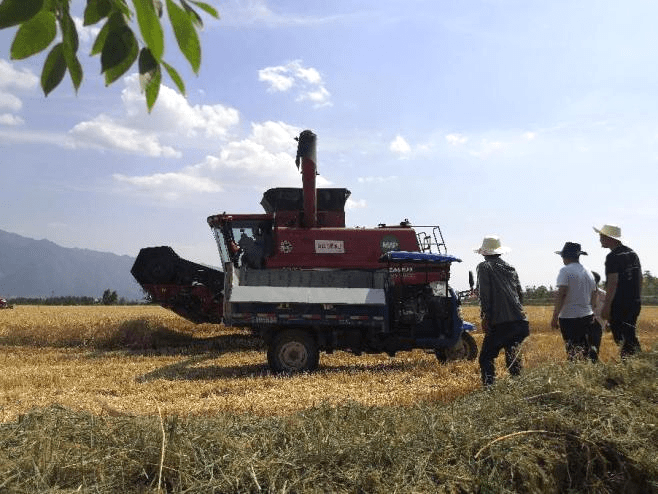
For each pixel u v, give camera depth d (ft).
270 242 50.60
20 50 3.66
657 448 15.40
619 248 27.45
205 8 3.96
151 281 56.75
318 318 39.42
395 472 13.09
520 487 13.82
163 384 33.76
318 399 28.35
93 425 14.26
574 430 15.57
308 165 48.88
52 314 87.56
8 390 32.30
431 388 31.19
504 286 25.81
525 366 25.64
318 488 12.18
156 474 12.16
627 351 26.68
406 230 49.44
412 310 40.50
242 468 12.44
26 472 11.69
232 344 55.98
